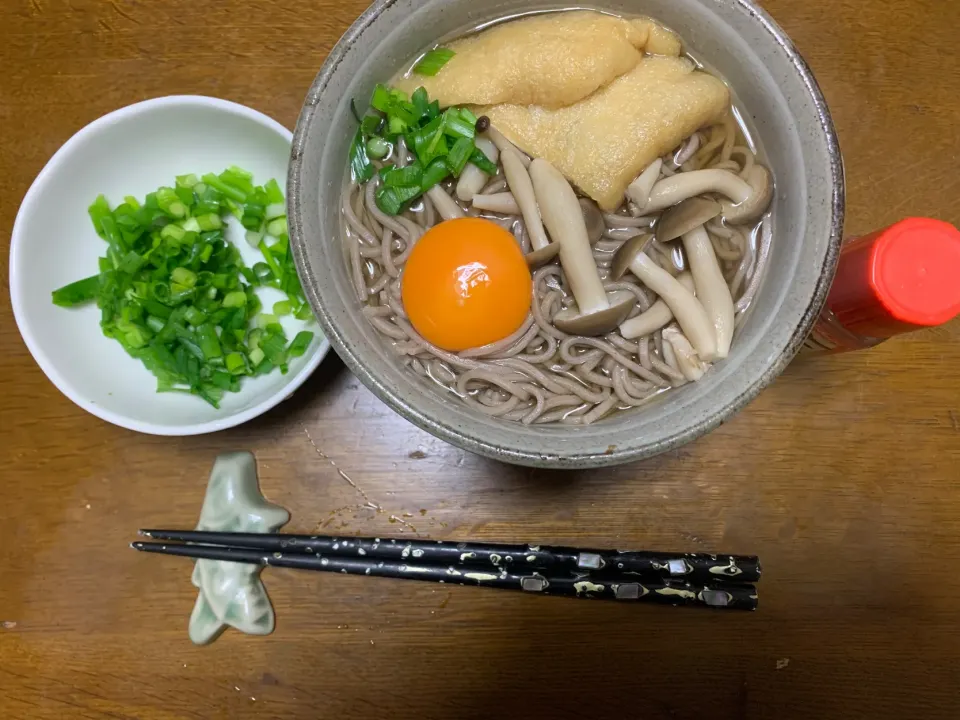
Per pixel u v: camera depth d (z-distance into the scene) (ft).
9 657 0.92
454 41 0.82
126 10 0.96
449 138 0.81
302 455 0.93
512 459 0.67
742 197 0.78
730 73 0.78
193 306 0.93
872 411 0.92
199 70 0.96
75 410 0.94
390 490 0.93
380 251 0.84
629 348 0.83
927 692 0.90
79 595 0.93
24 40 0.96
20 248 0.89
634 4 0.78
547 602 0.92
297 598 0.92
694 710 0.91
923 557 0.91
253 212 0.94
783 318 0.70
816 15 0.94
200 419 0.92
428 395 0.74
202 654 0.92
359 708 0.91
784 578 0.91
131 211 0.96
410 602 0.92
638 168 0.78
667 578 0.87
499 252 0.80
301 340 0.92
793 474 0.92
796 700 0.91
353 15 0.95
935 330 0.91
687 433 0.67
